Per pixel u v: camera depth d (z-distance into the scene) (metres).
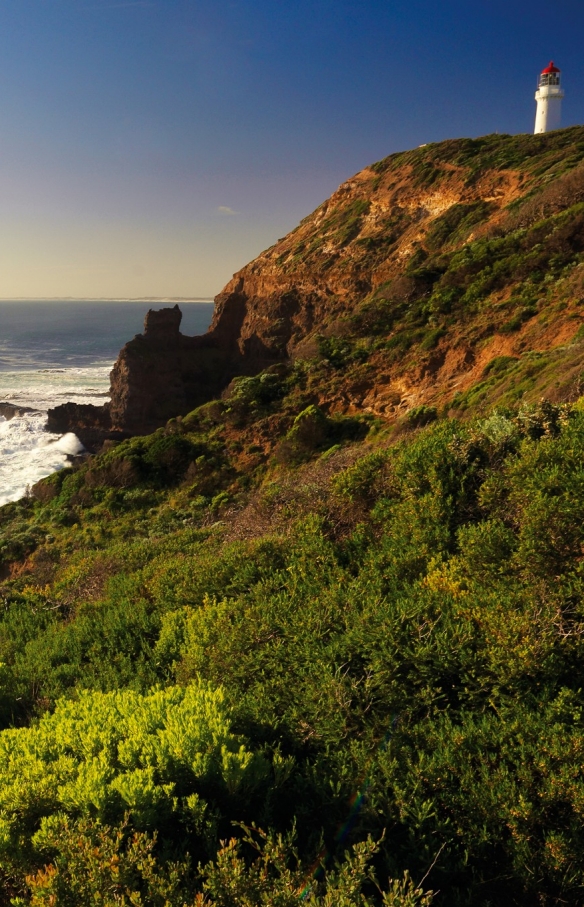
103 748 3.63
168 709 3.88
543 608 4.17
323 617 4.96
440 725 3.63
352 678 4.11
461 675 3.92
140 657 6.32
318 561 6.48
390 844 3.09
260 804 3.40
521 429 6.93
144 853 2.80
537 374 19.47
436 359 29.14
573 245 30.05
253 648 4.92
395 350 31.69
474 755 3.31
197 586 7.31
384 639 4.23
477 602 4.55
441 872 2.90
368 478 7.48
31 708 5.76
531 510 4.89
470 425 7.92
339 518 7.52
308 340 39.72
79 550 20.83
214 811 3.22
